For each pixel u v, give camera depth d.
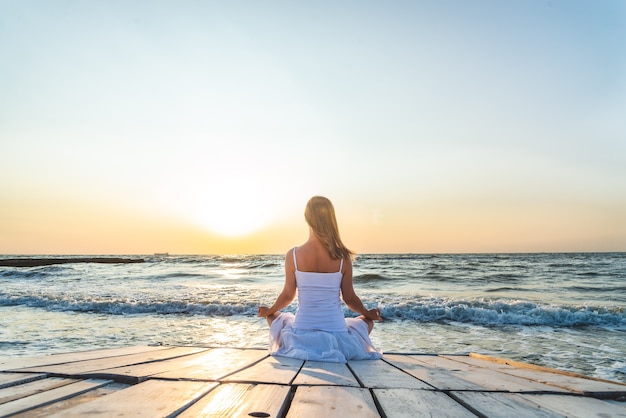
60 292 16.08
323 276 3.48
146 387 1.92
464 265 41.25
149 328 9.01
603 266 39.03
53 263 45.62
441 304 11.98
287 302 3.65
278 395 1.83
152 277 27.72
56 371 2.25
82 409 1.53
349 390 1.98
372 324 3.79
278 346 3.54
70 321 9.89
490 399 1.87
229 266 41.59
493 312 10.80
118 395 1.76
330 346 3.25
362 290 19.66
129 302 12.16
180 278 26.84
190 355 3.18
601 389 2.06
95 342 7.36
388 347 7.34
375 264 43.50
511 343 7.75
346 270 3.58
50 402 1.65
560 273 30.42
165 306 11.91
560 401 1.86
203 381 2.09
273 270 35.38
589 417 1.60
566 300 15.40
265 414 1.51
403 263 45.59
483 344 7.64
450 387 2.12
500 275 28.52
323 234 3.50
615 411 1.71
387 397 1.87
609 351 7.06
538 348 7.30
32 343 7.22
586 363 6.22
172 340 7.71
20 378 2.07
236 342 7.55
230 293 15.86
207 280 25.30
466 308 11.11
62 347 6.90
